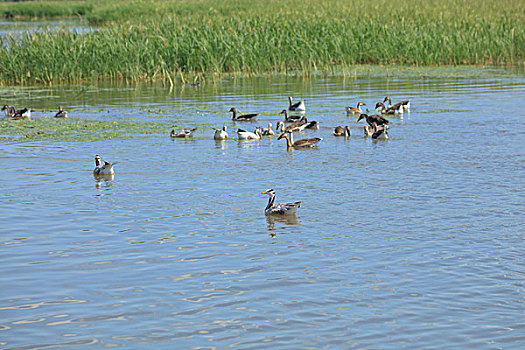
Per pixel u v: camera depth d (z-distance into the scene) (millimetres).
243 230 19328
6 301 14875
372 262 16828
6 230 19469
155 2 105500
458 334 13250
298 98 46156
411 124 36219
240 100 45781
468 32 63719
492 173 25500
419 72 58781
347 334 13273
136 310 14398
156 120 38406
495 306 14422
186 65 58938
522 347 12766
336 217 20406
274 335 13266
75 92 51062
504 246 17812
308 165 27359
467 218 20141
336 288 15352
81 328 13656
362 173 25875
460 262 16766
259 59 59844
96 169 25828
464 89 48750
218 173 26141
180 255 17453
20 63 56062
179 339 13164
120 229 19516
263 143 32406
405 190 23312
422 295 14969
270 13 76500
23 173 26250
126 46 58469
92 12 104500
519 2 83688
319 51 60812
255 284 15602
